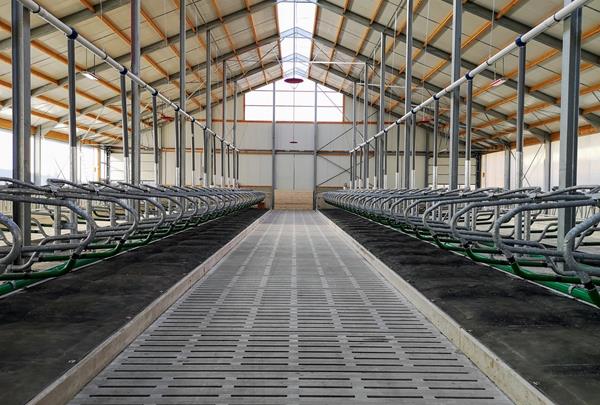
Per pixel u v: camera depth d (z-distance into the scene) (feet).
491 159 61.11
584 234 11.60
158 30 36.37
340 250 20.42
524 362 6.21
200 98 59.72
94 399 5.90
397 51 43.24
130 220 18.10
